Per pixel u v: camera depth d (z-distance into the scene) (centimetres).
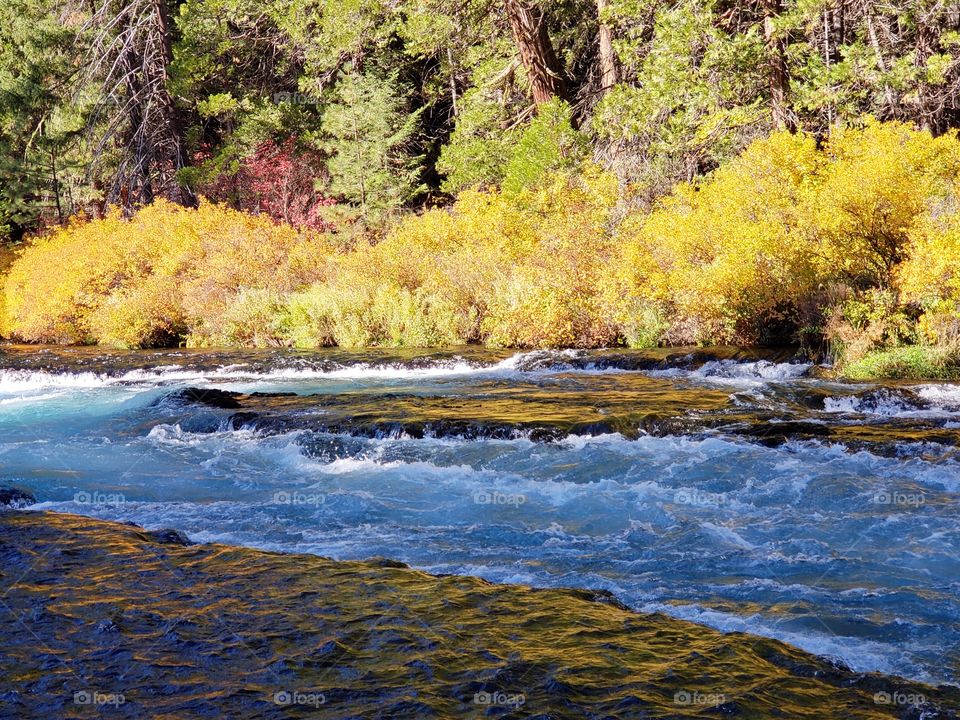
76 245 2538
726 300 1536
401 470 759
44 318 2495
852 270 1398
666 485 680
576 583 461
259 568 436
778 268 1452
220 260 2267
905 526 558
